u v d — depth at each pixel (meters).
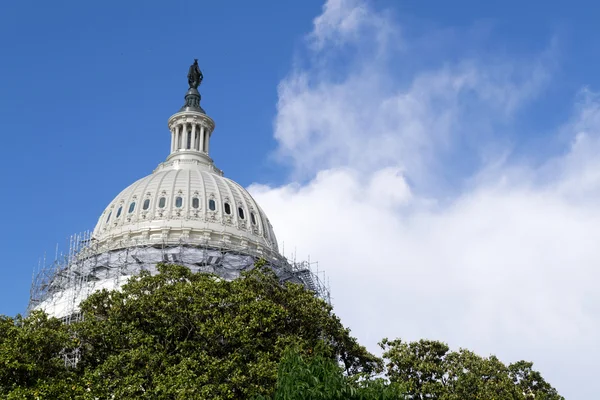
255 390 51.44
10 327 53.94
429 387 63.16
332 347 60.44
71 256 101.38
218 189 115.44
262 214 119.44
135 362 53.88
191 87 140.38
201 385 51.16
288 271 104.38
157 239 104.94
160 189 113.25
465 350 68.56
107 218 113.56
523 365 71.00
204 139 133.88
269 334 58.78
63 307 90.88
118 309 58.69
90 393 50.12
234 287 61.19
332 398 38.38
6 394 49.09
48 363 52.31
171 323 57.91
